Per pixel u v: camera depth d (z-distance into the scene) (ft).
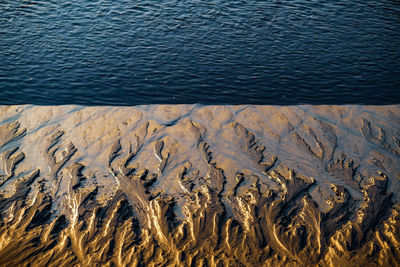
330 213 12.85
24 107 18.71
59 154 15.88
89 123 17.75
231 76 21.33
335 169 15.01
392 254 11.25
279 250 11.49
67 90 20.06
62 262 11.11
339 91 20.06
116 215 12.74
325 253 11.39
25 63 22.15
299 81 20.85
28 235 11.96
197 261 11.17
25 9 29.22
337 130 17.22
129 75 21.35
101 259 11.21
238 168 15.19
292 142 16.60
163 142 16.69
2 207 13.15
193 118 18.19
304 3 31.45
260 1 31.76
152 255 11.36
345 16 28.96
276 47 24.30
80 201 13.33
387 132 17.04
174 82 20.79
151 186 14.28
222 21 27.86
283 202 13.38
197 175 14.82
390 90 20.06
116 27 26.71
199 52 23.65
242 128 17.48
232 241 11.78
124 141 16.69
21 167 15.16
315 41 25.05
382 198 13.43
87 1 31.01
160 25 27.09
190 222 12.53
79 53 23.32
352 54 23.48
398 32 26.40
